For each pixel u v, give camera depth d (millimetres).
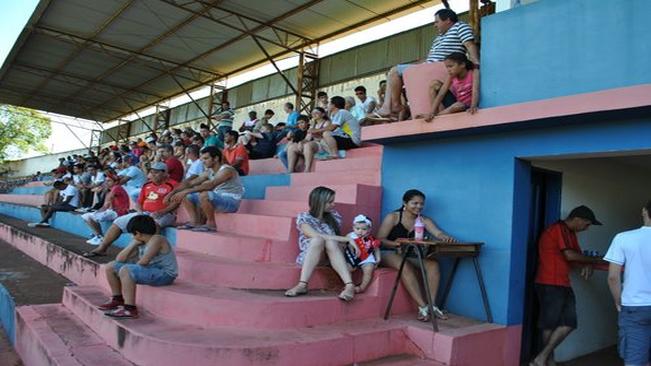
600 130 3816
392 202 5336
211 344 3293
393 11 12000
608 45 3773
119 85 20547
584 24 3908
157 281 4121
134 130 26859
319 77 15227
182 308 3889
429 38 12133
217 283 4348
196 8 12578
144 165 10375
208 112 19750
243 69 17281
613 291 3574
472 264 4586
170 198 5914
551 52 4066
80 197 10555
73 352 3719
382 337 3945
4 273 6914
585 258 4383
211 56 16188
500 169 4449
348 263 4441
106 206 7730
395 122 5305
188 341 3348
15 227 10164
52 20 13875
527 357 4727
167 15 12992
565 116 3703
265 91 17234
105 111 26156
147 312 4137
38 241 8141
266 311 3736
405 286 4547
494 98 4383
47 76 19719
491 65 4426
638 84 3604
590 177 5297
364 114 8523
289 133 8656
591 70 3840
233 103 18938
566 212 4953
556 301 4352
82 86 21031
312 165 7098
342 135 6973
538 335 4809
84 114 27375
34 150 39719
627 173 5906
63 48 16281
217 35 14258
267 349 3326
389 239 4781
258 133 9547
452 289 4730
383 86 8750
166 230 6023
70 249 6824
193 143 9688
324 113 7809
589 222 4410
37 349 4051
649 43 3580
